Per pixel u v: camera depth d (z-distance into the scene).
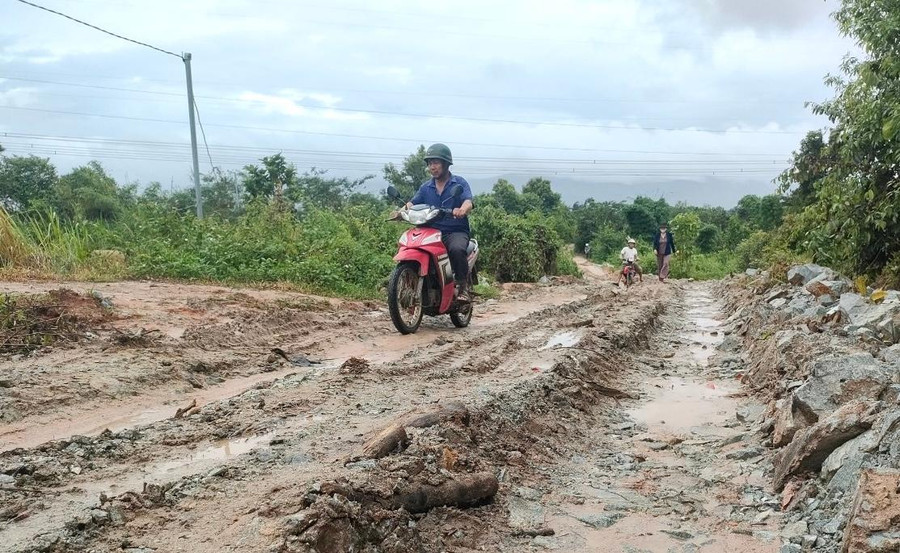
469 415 4.72
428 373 6.59
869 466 3.71
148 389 5.78
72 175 31.17
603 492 4.30
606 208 64.06
